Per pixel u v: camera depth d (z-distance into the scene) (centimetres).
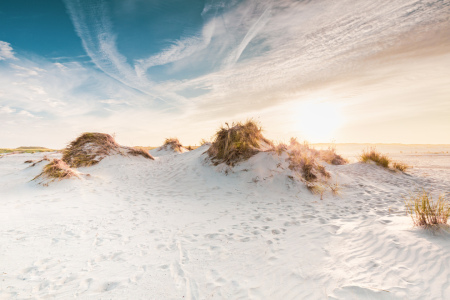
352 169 1149
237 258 337
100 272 303
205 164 980
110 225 466
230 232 436
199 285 276
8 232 413
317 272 286
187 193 748
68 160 1180
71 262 327
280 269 301
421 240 321
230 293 260
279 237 407
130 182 893
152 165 1180
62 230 433
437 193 741
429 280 245
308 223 477
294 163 882
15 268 307
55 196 665
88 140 1320
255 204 648
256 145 992
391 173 1116
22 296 254
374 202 654
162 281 284
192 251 360
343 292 241
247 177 836
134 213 545
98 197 675
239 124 1049
